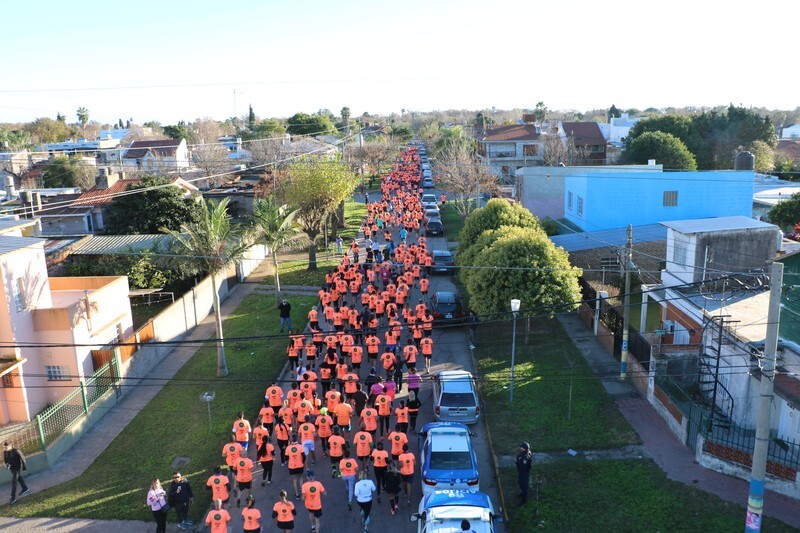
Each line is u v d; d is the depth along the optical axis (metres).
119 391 23.59
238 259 25.94
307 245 40.56
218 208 26.42
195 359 27.28
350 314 26.80
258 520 14.03
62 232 46.62
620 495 16.23
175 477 15.76
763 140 65.00
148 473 18.50
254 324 31.33
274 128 108.69
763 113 149.75
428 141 124.38
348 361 26.05
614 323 25.80
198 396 23.61
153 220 42.81
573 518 15.39
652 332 23.47
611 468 17.50
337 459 17.59
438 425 18.33
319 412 20.00
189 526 15.80
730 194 37.88
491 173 62.53
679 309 23.66
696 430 18.19
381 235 52.06
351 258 44.22
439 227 51.56
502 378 23.69
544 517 15.48
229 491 17.03
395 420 21.03
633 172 38.38
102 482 18.17
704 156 64.50
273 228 33.19
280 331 29.91
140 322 31.80
